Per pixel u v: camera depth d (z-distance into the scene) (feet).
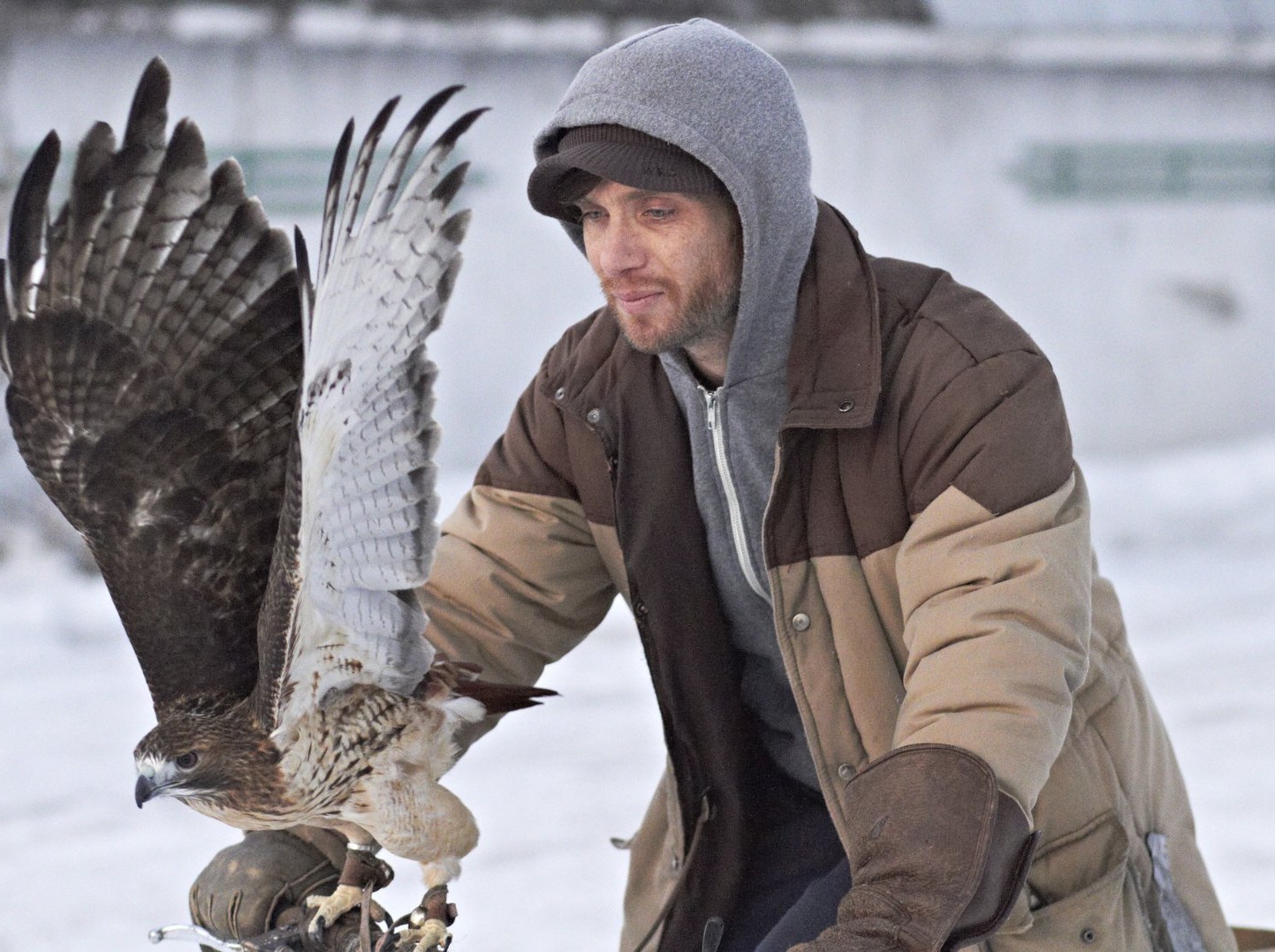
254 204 10.94
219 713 11.29
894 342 12.19
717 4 71.26
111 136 10.71
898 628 12.35
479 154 69.00
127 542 11.44
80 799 34.68
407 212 10.12
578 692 43.11
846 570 12.32
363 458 10.28
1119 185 79.15
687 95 11.41
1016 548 11.16
